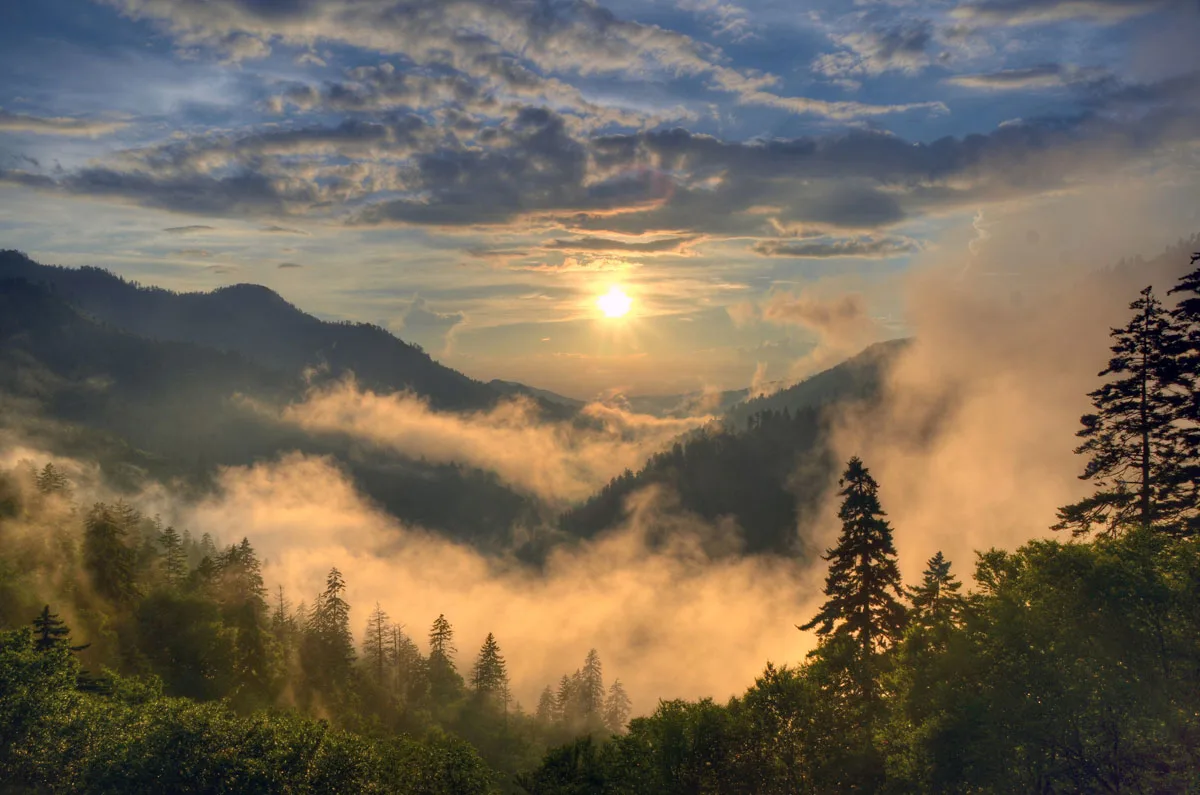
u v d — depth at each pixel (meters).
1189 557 25.33
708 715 30.73
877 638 37.50
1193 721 21.16
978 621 27.23
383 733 96.62
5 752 35.09
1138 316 36.16
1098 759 22.42
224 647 86.25
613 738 33.28
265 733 37.94
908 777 25.36
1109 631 24.31
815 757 29.38
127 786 34.94
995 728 23.91
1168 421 34.50
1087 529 36.81
